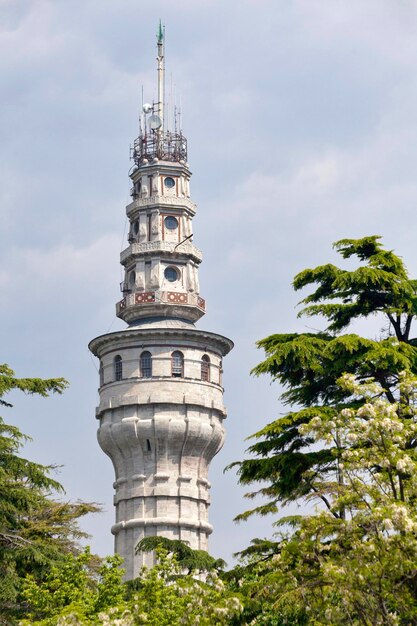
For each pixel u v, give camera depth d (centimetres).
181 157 14150
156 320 13262
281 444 5178
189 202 13875
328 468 5138
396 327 5559
